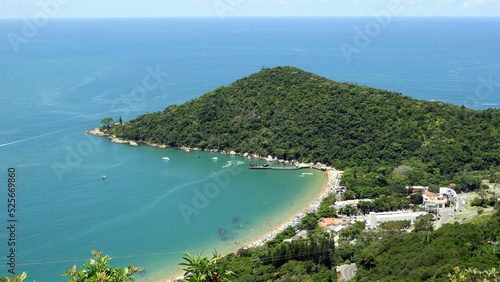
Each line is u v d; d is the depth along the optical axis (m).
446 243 73.50
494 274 47.78
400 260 72.69
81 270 30.48
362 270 75.12
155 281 82.56
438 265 65.12
